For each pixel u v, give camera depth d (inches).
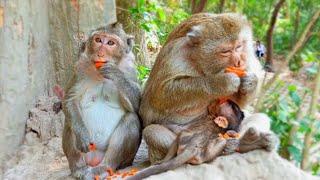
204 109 126.0
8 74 140.5
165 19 190.2
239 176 122.9
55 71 150.5
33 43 145.6
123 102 128.6
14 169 138.0
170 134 125.2
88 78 128.4
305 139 148.3
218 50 121.6
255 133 123.5
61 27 149.7
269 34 278.4
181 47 123.6
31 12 144.6
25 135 144.3
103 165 127.9
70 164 130.1
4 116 140.5
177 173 121.9
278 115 147.6
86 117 128.8
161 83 124.6
